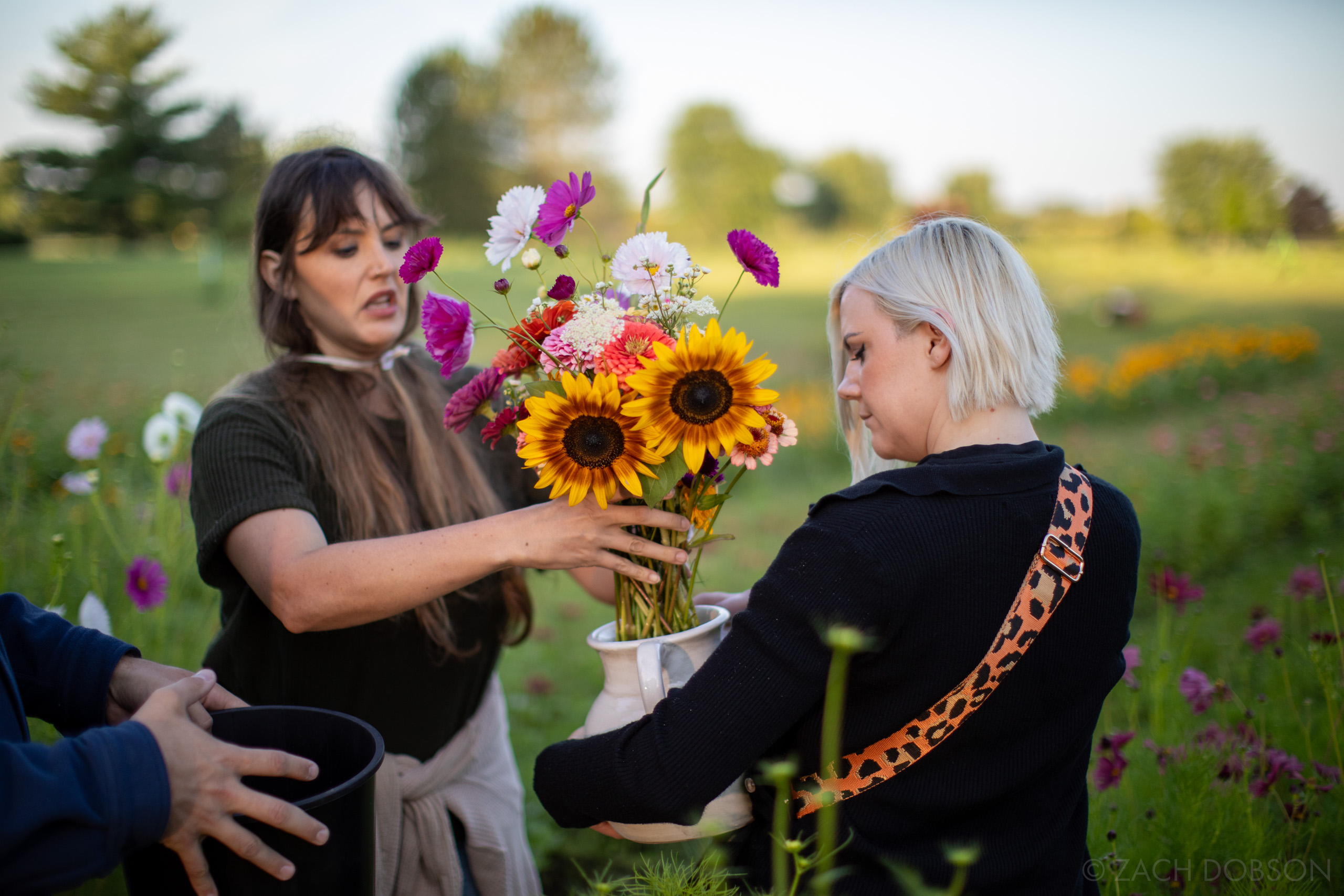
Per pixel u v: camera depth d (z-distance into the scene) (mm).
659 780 957
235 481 1247
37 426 4188
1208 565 4031
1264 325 17500
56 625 1025
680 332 1068
